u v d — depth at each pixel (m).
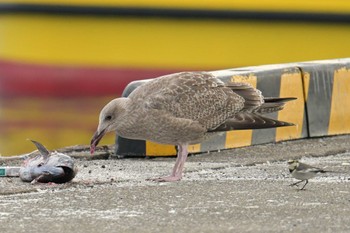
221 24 18.31
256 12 18.25
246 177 12.30
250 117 12.45
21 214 10.21
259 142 14.91
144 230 9.52
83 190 11.45
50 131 19.56
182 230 9.48
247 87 12.56
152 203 10.70
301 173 11.36
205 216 10.06
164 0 18.38
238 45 18.34
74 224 9.78
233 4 18.25
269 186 11.64
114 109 12.09
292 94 15.31
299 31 18.31
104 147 15.16
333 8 18.28
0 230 9.55
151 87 12.21
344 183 11.83
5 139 19.75
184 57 18.47
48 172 11.77
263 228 9.53
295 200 10.80
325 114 15.76
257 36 18.33
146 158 14.12
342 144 15.07
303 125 15.48
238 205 10.57
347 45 18.38
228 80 14.38
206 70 18.47
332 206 10.49
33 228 9.63
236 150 14.48
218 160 13.67
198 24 18.34
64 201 10.83
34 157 12.09
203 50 18.41
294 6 18.27
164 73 18.58
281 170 12.83
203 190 11.41
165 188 11.54
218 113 12.30
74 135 19.50
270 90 14.98
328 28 18.33
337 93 15.93
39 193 11.30
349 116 16.09
